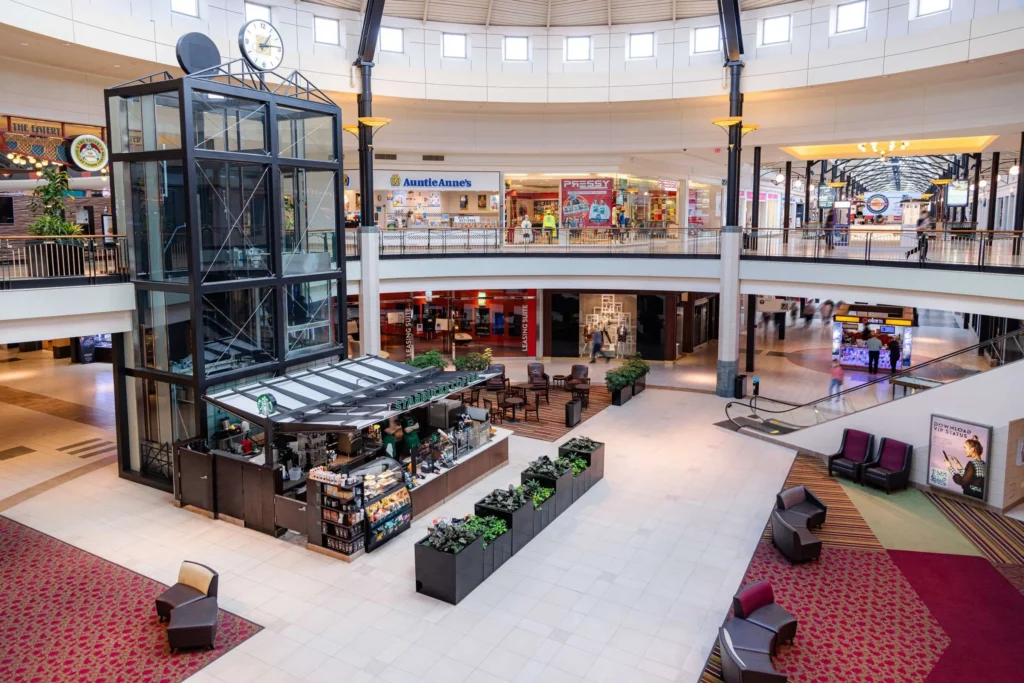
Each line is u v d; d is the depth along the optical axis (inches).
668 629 383.6
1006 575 441.7
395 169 1038.4
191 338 547.5
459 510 534.3
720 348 874.8
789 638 365.7
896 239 711.1
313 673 345.1
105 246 588.7
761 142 937.5
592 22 952.3
